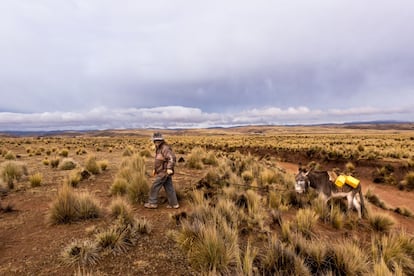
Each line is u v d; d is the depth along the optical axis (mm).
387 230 6012
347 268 3775
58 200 5289
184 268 3654
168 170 5895
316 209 6406
